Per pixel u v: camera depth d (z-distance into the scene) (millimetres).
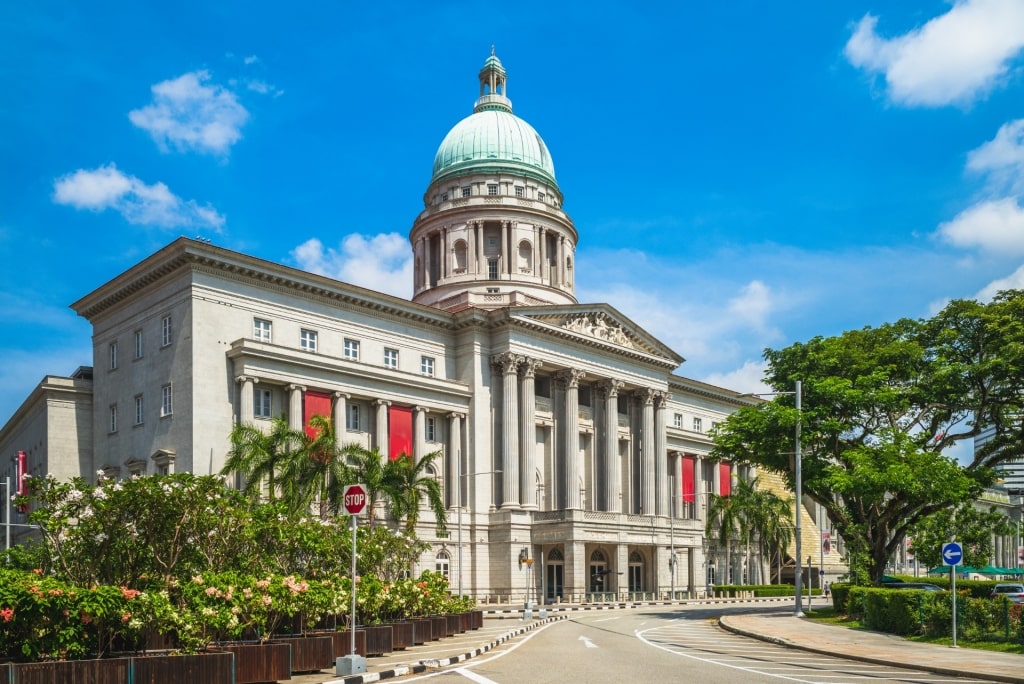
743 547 96812
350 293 68000
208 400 58812
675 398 101688
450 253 93438
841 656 27719
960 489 45750
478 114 103250
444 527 57281
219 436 58906
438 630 34688
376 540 39031
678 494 95250
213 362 59594
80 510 27172
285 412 62125
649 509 84938
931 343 52375
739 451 56344
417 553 44656
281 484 49562
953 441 53594
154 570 28391
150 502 27344
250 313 62531
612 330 85062
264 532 32500
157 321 62656
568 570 70688
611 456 82375
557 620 50469
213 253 60094
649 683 20547
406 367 72250
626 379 85250
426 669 24266
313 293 66375
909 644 31297
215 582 22953
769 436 53000
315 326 66438
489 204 92312
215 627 21609
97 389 68312
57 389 67688
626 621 49031
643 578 82312
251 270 62031
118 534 27406
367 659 27125
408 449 69188
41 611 18016
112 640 19719
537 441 79562
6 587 17859
